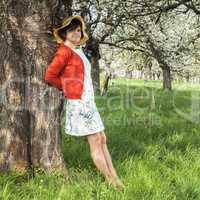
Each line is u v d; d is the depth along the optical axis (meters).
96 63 23.23
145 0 12.33
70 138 9.10
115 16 12.76
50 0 6.50
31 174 6.32
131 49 16.52
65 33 6.17
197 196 5.89
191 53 21.03
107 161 6.25
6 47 6.43
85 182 6.02
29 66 6.53
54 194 5.52
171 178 6.61
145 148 8.19
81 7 11.61
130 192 5.69
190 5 13.53
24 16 6.45
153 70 40.06
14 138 6.45
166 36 19.78
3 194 5.28
